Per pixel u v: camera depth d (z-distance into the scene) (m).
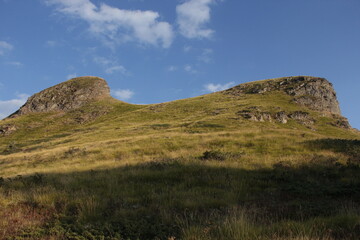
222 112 71.31
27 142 66.50
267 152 17.22
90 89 134.88
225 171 12.14
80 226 5.99
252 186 9.98
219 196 8.38
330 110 95.81
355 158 14.56
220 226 5.55
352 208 6.65
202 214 6.82
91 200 7.77
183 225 5.88
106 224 5.95
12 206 7.94
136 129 54.12
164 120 69.94
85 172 14.56
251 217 6.11
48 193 9.02
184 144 22.50
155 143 24.53
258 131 26.25
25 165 24.91
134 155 20.84
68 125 95.94
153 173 12.16
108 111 109.31
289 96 96.50
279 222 5.86
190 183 10.37
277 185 9.95
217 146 20.31
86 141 46.41
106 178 11.64
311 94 99.12
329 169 12.02
